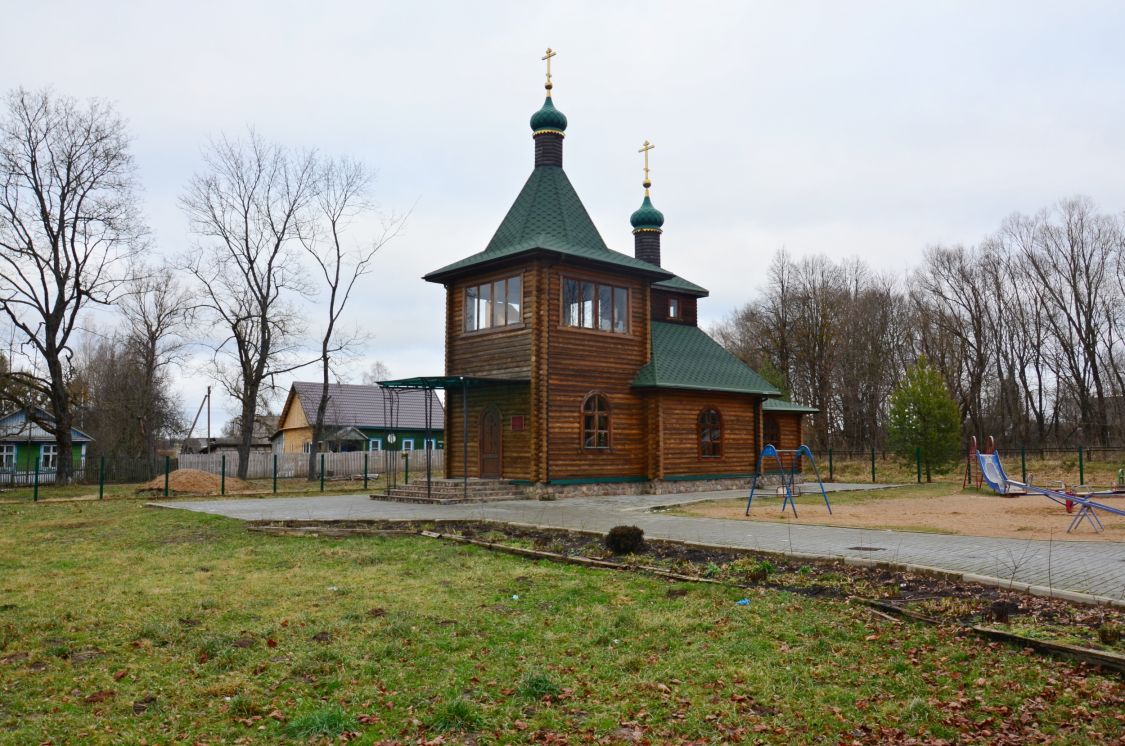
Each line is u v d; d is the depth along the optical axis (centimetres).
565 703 631
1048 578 950
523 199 2694
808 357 5759
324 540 1488
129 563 1245
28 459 4884
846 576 1015
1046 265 5216
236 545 1434
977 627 761
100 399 5612
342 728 574
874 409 5912
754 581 1023
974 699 623
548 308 2403
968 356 5503
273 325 3975
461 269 2561
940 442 3341
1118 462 3853
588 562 1184
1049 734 564
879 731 578
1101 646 690
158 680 678
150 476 4194
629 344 2642
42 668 707
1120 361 5281
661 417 2628
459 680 677
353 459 4700
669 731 580
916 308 5806
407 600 958
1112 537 1346
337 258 3884
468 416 2631
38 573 1160
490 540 1412
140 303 4856
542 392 2370
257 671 702
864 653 736
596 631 817
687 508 2055
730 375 2942
